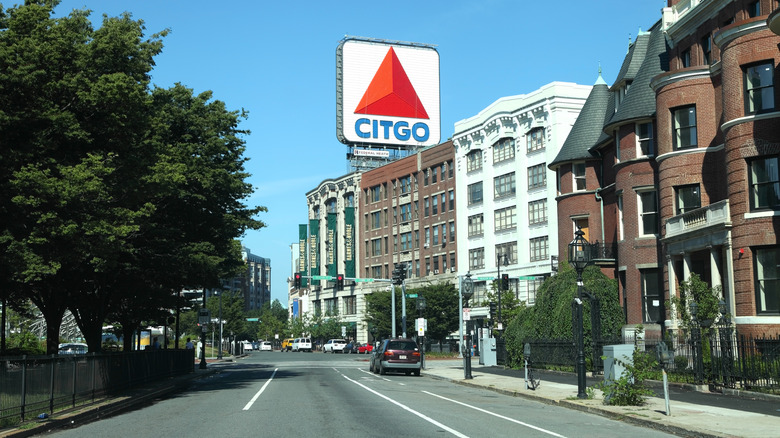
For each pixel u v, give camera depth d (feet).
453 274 271.08
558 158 155.22
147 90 93.81
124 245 82.43
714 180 108.47
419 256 296.92
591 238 148.46
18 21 66.59
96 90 66.80
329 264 380.78
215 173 101.81
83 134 66.95
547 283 122.93
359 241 346.54
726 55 95.81
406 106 326.65
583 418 57.88
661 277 122.21
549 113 222.07
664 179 113.39
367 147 332.80
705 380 76.48
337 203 375.66
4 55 62.03
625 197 128.06
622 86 139.23
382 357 127.13
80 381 65.82
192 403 71.20
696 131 110.32
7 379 49.85
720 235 97.19
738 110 93.81
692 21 115.96
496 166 247.91
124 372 83.71
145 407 68.74
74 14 85.92
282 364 185.68
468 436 45.32
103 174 67.21
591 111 155.63
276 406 65.92
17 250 63.41
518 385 91.50
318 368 159.53
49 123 65.77
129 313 122.31
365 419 54.80
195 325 390.42
